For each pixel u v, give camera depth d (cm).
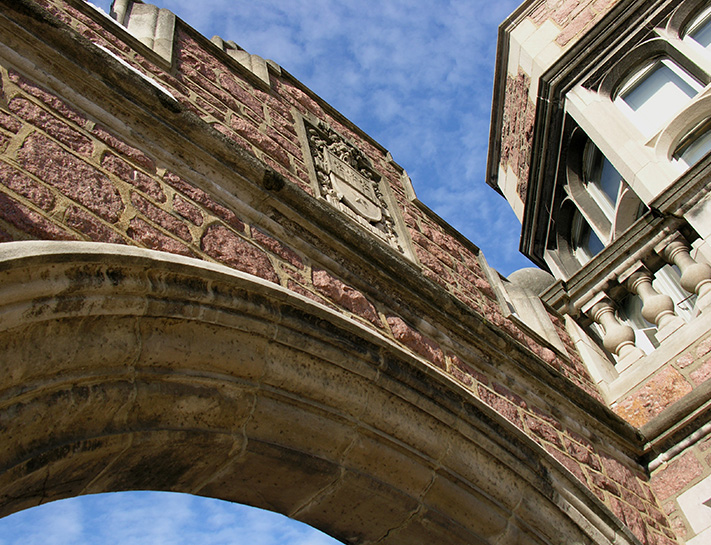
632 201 917
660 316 757
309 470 429
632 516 594
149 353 365
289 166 634
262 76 729
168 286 374
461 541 480
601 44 1015
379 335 470
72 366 337
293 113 721
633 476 648
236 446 401
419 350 543
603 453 636
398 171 843
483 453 504
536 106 1077
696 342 701
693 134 858
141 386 362
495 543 488
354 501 453
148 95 471
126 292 359
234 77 677
